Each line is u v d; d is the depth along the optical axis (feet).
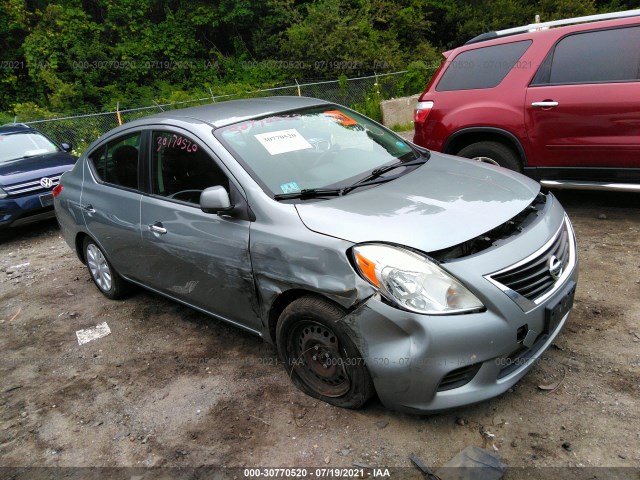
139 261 13.23
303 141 11.51
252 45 67.62
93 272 16.14
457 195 9.74
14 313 15.90
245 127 11.48
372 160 11.64
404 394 8.31
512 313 8.11
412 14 67.62
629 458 7.79
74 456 9.44
